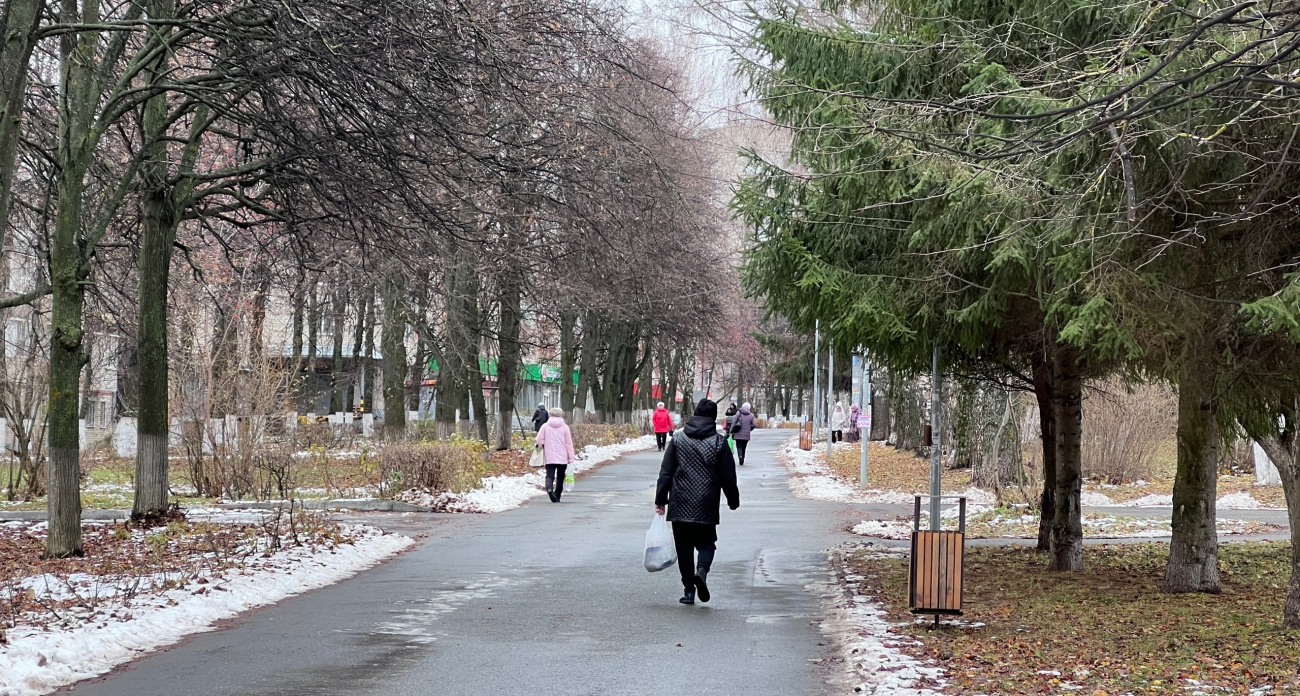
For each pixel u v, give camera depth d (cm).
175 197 1869
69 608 1082
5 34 1230
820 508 2533
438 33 1465
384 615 1122
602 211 2283
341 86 1393
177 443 3853
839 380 7062
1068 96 970
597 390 6500
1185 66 837
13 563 1459
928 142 1006
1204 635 978
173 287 2909
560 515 2300
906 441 4691
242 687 802
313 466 3136
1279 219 970
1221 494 2803
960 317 1166
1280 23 800
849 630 1031
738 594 1273
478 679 828
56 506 1523
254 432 2636
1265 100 859
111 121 1566
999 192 995
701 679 830
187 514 2117
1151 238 967
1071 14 1084
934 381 1320
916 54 1226
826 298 1236
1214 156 923
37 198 2070
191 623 1069
